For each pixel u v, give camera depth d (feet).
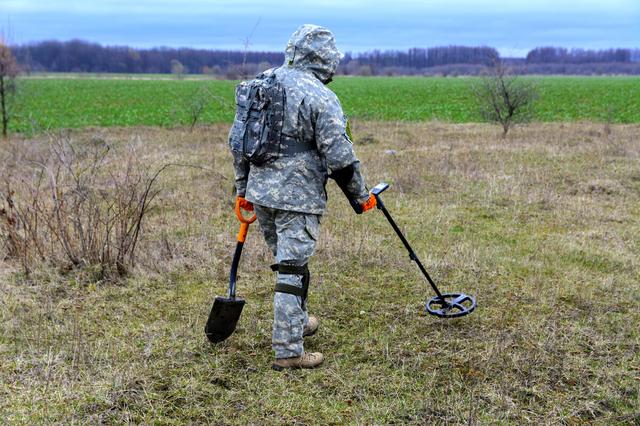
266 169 11.14
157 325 13.78
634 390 11.23
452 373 11.76
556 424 10.20
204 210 23.76
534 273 17.33
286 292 11.50
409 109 95.04
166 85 183.21
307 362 11.84
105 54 342.23
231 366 11.96
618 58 405.59
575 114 83.61
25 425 9.98
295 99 10.82
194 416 10.34
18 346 12.71
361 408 10.59
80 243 17.93
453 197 26.40
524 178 29.76
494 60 51.42
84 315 14.33
